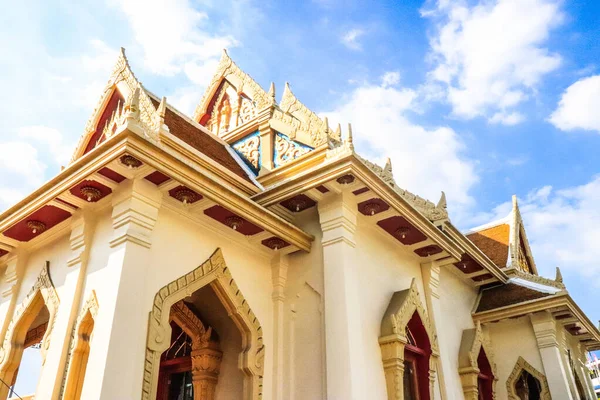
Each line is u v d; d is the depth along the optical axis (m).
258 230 7.62
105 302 5.85
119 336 5.55
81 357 6.08
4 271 8.81
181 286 6.66
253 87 11.66
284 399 7.34
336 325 7.14
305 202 8.23
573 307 11.16
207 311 8.12
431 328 9.11
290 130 9.98
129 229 6.11
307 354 7.44
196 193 6.62
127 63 9.50
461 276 11.88
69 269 6.86
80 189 6.52
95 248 6.71
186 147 8.39
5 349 7.55
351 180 7.46
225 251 7.55
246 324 7.45
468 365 10.14
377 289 8.32
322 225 7.96
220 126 12.09
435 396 8.65
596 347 15.10
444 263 10.06
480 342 10.91
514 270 12.98
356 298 7.49
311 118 10.02
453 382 9.67
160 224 6.66
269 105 10.70
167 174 6.10
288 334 7.78
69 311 6.35
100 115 9.48
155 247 6.47
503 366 11.54
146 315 6.09
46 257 7.84
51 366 6.16
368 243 8.55
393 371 7.64
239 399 7.41
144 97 8.78
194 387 7.79
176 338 9.23
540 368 11.03
